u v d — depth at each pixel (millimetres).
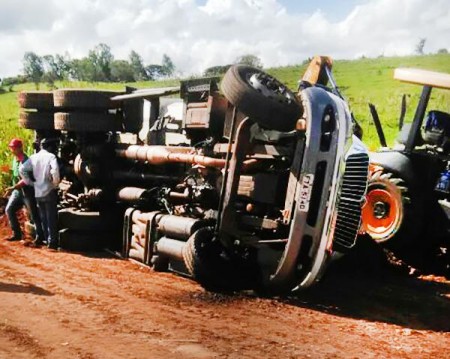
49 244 8898
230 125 6770
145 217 7691
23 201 9414
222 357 4164
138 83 44750
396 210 8008
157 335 4613
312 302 6332
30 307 5324
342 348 4660
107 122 8875
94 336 4512
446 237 7965
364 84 44438
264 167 6535
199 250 6445
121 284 6523
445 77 7617
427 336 5281
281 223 6168
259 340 4691
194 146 7461
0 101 40656
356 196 6395
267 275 6340
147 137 8781
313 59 7070
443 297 7027
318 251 6012
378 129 9328
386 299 6758
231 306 5812
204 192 7035
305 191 5914
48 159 8773
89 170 8836
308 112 5973
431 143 8086
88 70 74188
